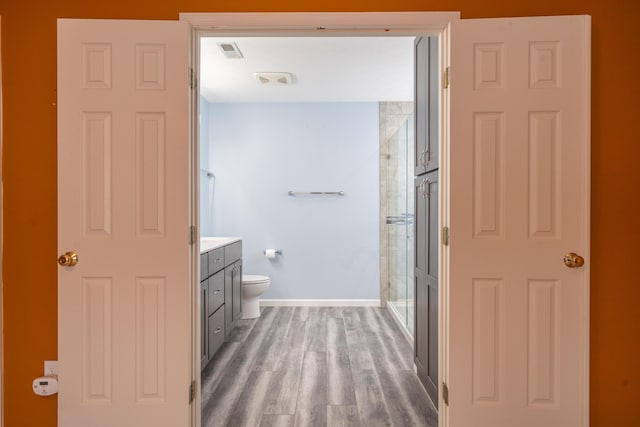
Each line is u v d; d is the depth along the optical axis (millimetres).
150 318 1742
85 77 1722
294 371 2643
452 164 1727
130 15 1783
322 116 4406
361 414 2084
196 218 1837
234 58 3160
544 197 1722
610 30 1759
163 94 1726
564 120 1712
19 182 1793
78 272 1732
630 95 1760
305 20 1760
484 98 1719
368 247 4410
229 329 3201
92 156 1729
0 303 1792
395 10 1762
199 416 1854
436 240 2084
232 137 4414
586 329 1712
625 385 1764
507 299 1729
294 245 4410
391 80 3705
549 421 1721
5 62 1780
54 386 1781
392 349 3062
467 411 1729
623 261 1773
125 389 1732
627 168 1768
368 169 4418
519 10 1765
